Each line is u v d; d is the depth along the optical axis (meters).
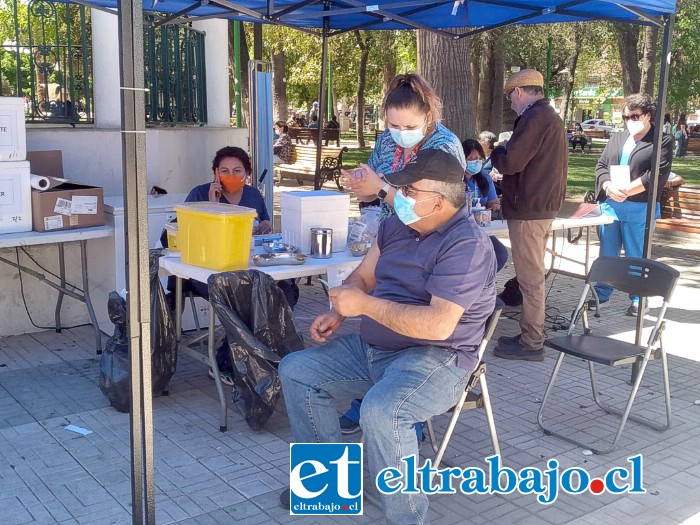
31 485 3.61
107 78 6.40
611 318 6.80
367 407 2.91
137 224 2.68
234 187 5.29
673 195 10.82
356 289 3.11
